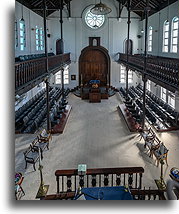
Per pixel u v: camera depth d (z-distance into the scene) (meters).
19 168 11.40
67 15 31.31
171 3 20.28
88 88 31.27
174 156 12.45
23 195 9.20
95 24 31.84
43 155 12.94
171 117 17.23
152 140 13.40
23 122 16.48
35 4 23.80
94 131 16.77
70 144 14.49
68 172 6.90
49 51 31.94
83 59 32.69
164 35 22.77
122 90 29.84
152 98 23.89
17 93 9.84
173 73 11.88
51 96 26.03
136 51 32.56
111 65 32.81
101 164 11.83
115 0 31.17
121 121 19.02
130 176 7.40
